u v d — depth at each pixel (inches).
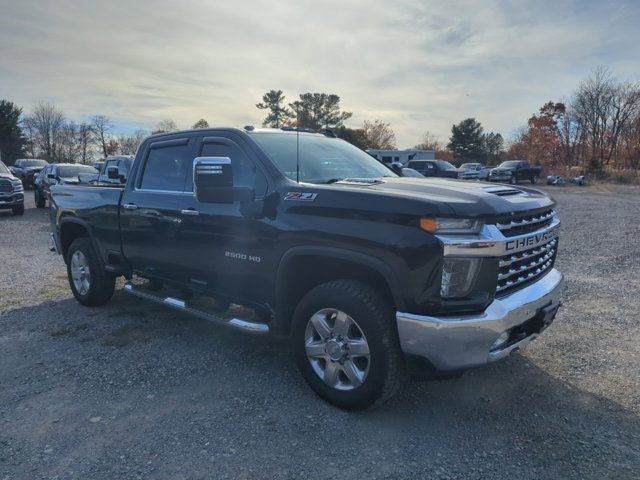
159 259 179.6
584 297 230.1
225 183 136.1
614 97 2091.5
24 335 187.6
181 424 124.1
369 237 117.2
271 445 114.8
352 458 109.9
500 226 117.4
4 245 396.2
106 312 215.5
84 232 226.8
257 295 147.4
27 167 1179.9
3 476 104.0
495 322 113.0
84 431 121.3
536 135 2362.2
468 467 106.8
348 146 189.8
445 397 137.6
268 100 2664.9
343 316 125.6
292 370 155.6
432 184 137.3
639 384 143.9
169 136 182.1
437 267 110.2
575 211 656.4
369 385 121.5
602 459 109.0
